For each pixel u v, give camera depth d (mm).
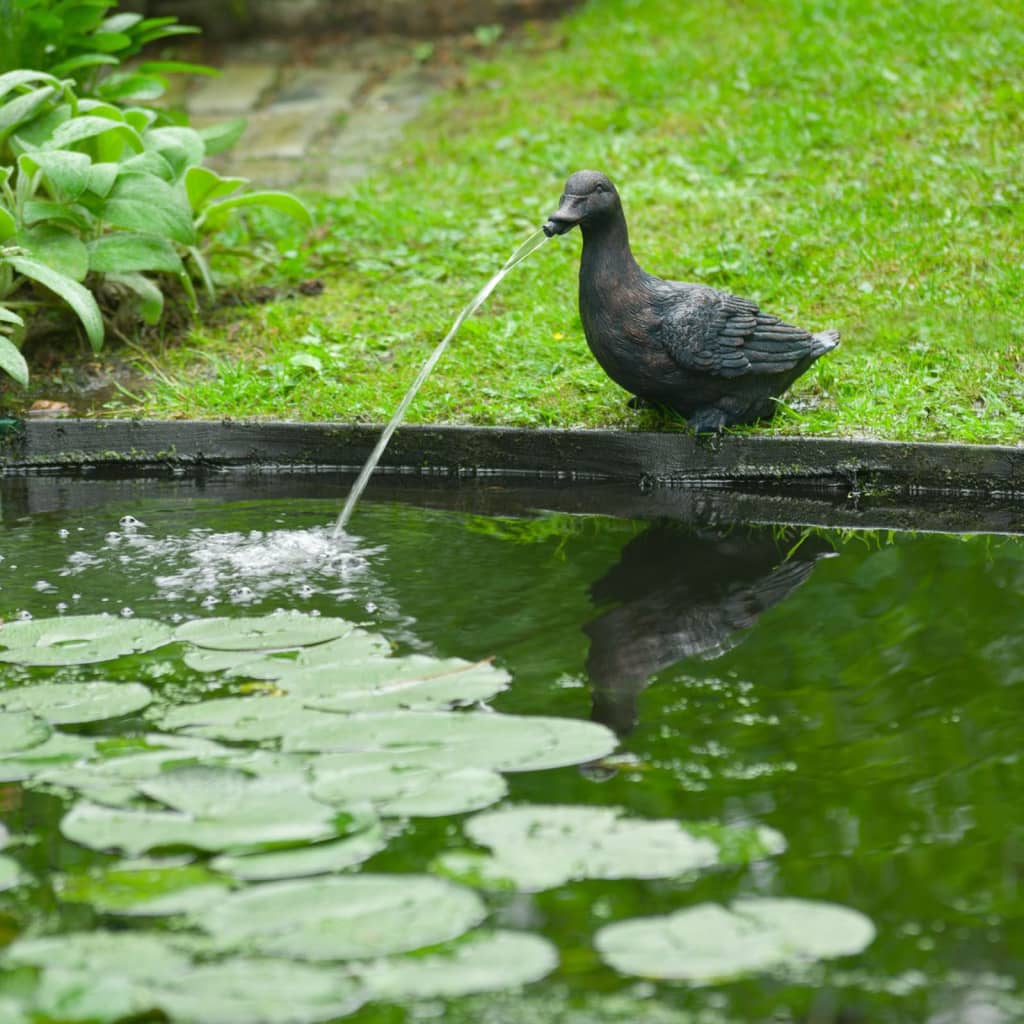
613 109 14172
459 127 14727
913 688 5430
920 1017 3619
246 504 7836
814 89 13531
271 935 3850
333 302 10398
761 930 3861
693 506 7781
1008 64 13141
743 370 7746
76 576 6652
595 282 7766
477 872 4125
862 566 6797
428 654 5707
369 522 7488
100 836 4305
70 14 10578
